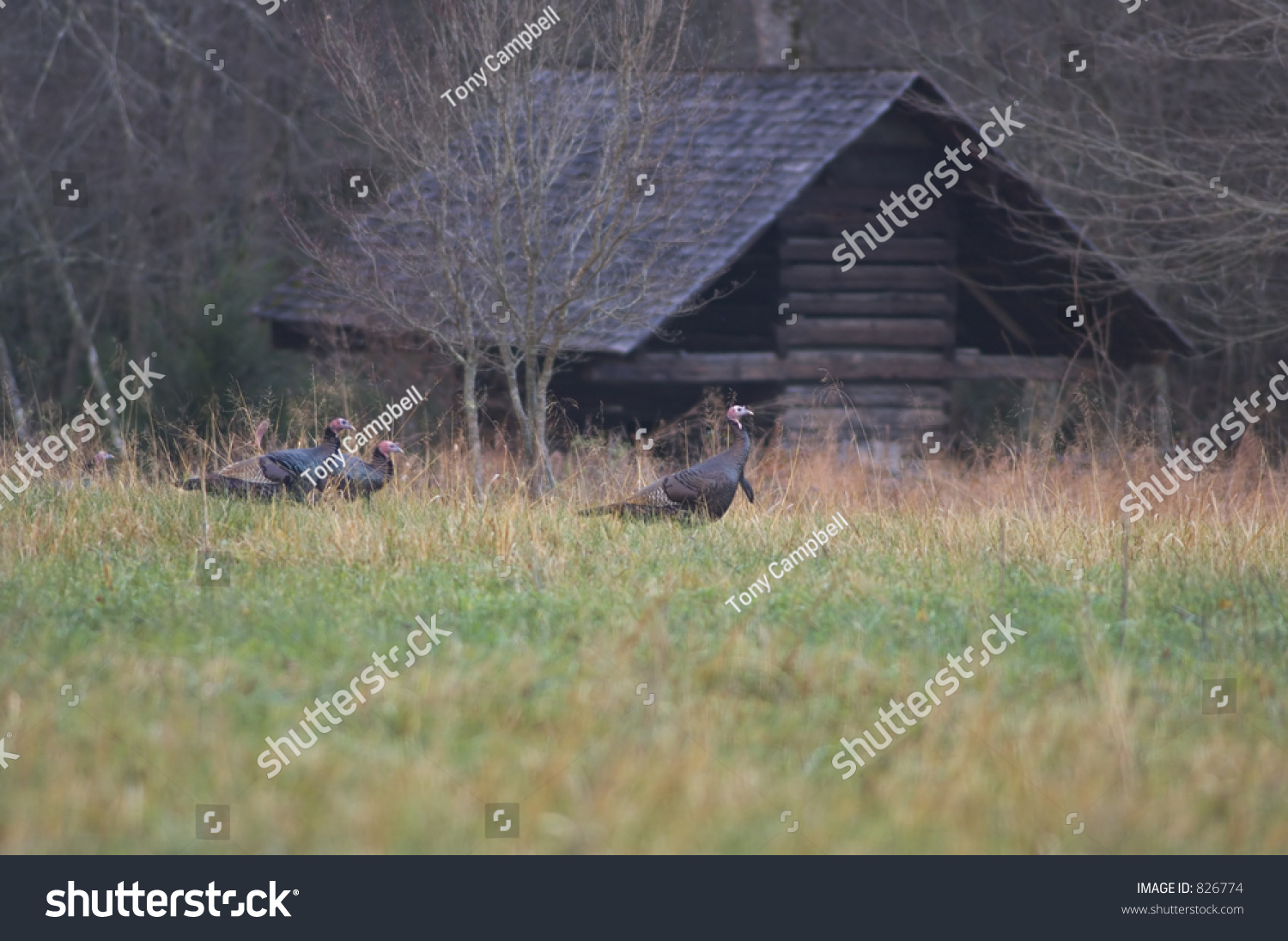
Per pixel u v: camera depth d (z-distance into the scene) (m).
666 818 13.67
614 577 23.05
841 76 47.56
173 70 66.81
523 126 33.22
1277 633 20.89
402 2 36.25
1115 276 47.72
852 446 42.03
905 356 47.56
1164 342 49.56
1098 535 26.97
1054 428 38.25
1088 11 53.31
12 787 13.92
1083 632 20.22
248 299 55.19
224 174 67.75
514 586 22.55
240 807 13.54
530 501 29.97
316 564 23.56
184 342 56.28
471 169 32.00
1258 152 46.69
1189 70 52.47
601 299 34.09
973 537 26.67
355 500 27.95
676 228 39.78
